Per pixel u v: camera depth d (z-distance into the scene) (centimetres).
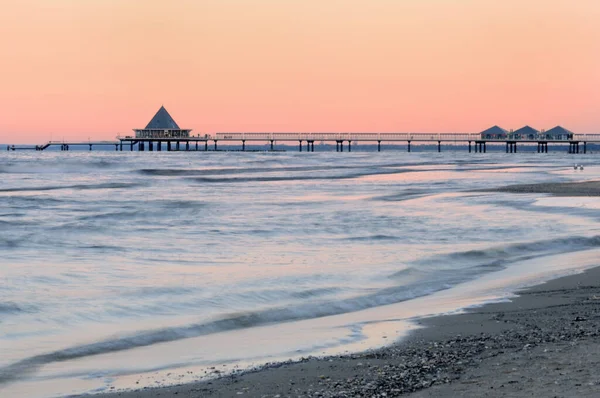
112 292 2000
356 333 1510
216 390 1106
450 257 2595
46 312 1762
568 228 3394
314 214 4175
